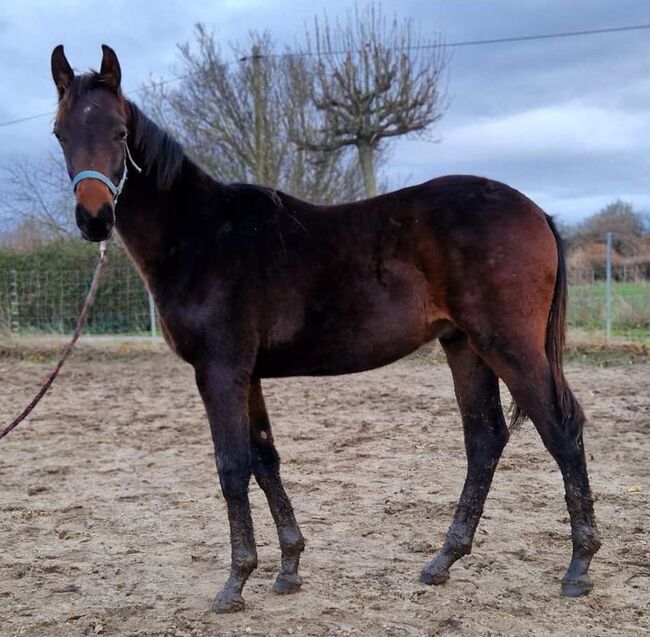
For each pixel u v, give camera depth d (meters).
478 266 3.71
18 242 19.56
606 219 22.09
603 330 12.38
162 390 10.55
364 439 7.18
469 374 4.08
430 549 4.44
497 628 3.42
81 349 14.21
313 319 3.84
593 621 3.47
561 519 4.86
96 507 5.44
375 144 18.20
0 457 6.96
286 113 18.28
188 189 4.00
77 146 3.70
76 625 3.59
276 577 4.11
